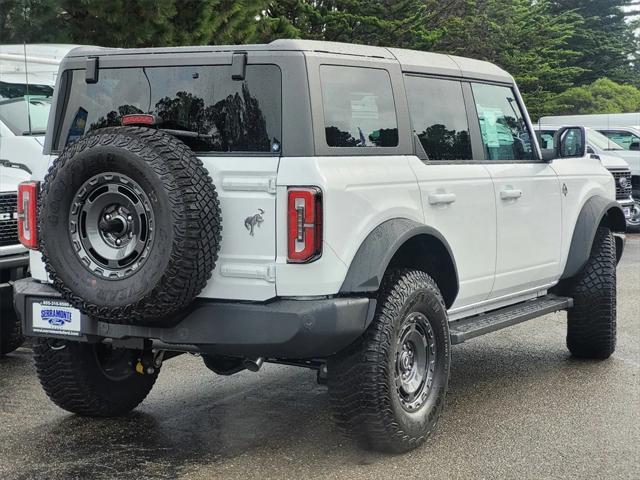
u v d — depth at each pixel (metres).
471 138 5.96
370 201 4.78
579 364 7.27
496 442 5.28
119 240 4.43
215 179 4.56
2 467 4.82
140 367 5.34
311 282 4.48
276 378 6.77
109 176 4.38
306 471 4.77
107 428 5.52
